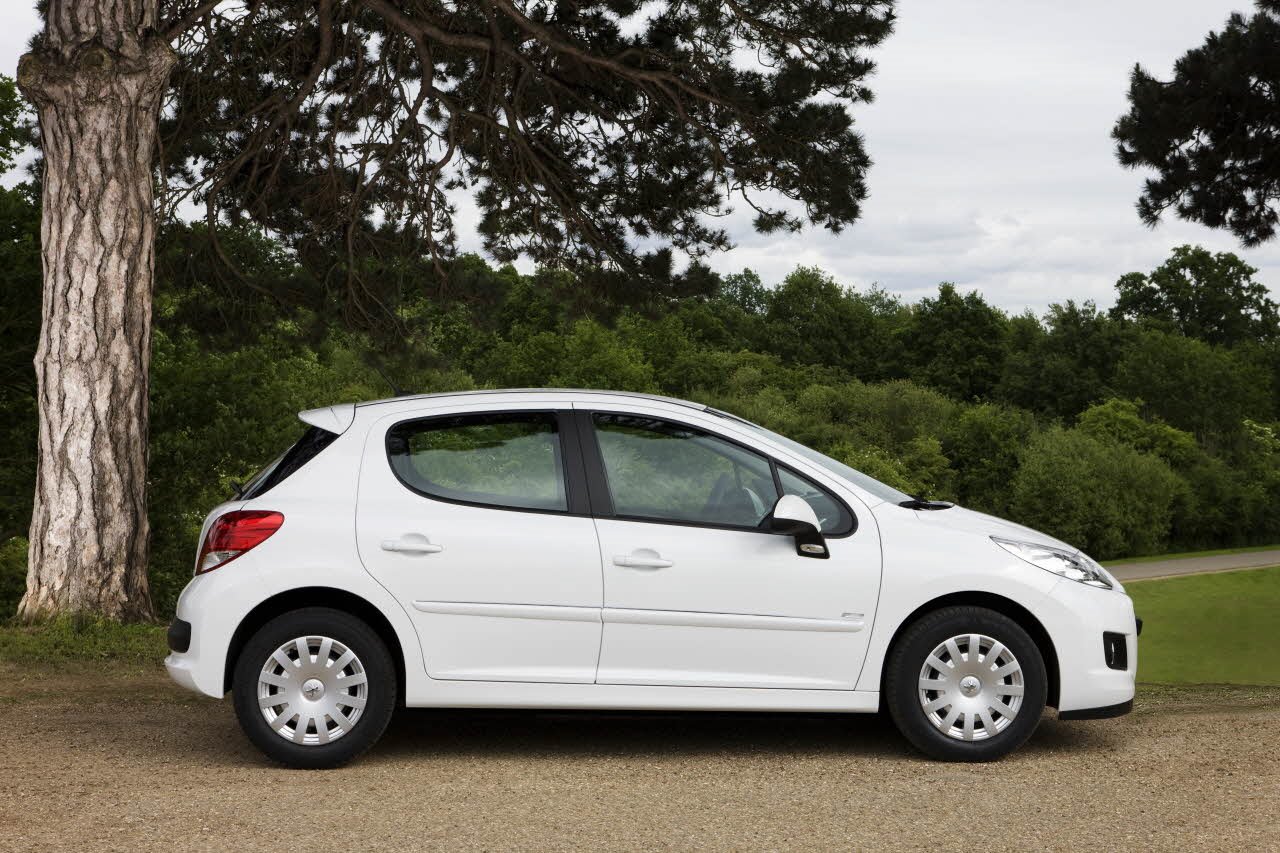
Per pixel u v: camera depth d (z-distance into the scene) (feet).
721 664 18.88
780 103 47.98
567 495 19.17
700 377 259.39
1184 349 290.56
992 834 14.97
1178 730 21.48
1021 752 19.74
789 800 16.67
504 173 54.70
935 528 19.39
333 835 14.88
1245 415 295.28
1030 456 233.35
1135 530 229.66
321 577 18.49
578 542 18.85
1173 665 92.63
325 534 18.67
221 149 53.47
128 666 28.71
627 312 57.52
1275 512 258.78
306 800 16.61
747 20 47.52
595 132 53.26
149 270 34.19
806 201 49.55
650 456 19.49
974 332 307.99
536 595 18.72
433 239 56.49
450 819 15.65
